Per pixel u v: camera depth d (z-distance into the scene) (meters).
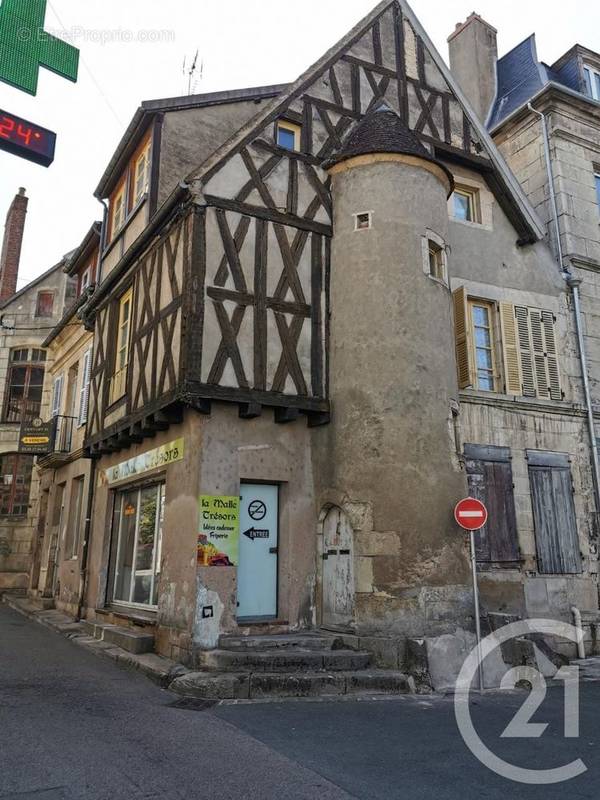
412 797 4.07
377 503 8.27
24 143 4.99
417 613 7.91
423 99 11.58
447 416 8.93
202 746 4.96
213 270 8.61
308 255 9.49
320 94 10.34
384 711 6.34
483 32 15.41
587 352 12.13
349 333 9.08
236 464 8.44
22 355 19.52
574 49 13.84
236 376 8.45
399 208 9.42
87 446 11.96
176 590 8.24
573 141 13.16
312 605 8.69
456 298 10.88
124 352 11.14
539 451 10.99
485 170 12.03
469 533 8.63
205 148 11.09
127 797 3.91
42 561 15.48
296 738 5.26
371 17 11.36
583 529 11.04
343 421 8.80
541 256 12.27
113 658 8.51
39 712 5.73
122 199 12.51
